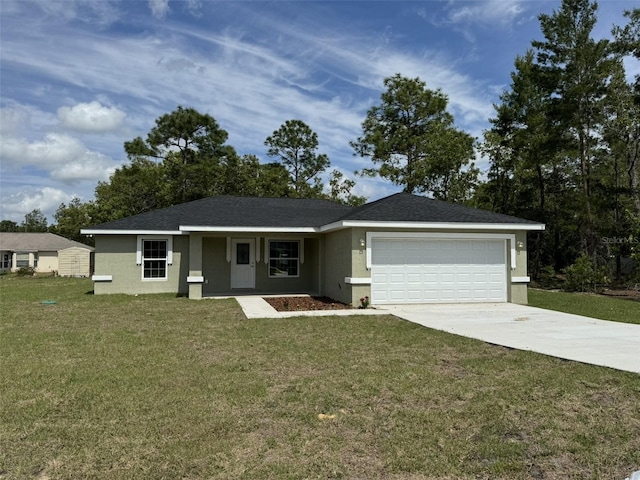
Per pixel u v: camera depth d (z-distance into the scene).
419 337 8.65
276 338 8.58
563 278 25.89
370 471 3.48
